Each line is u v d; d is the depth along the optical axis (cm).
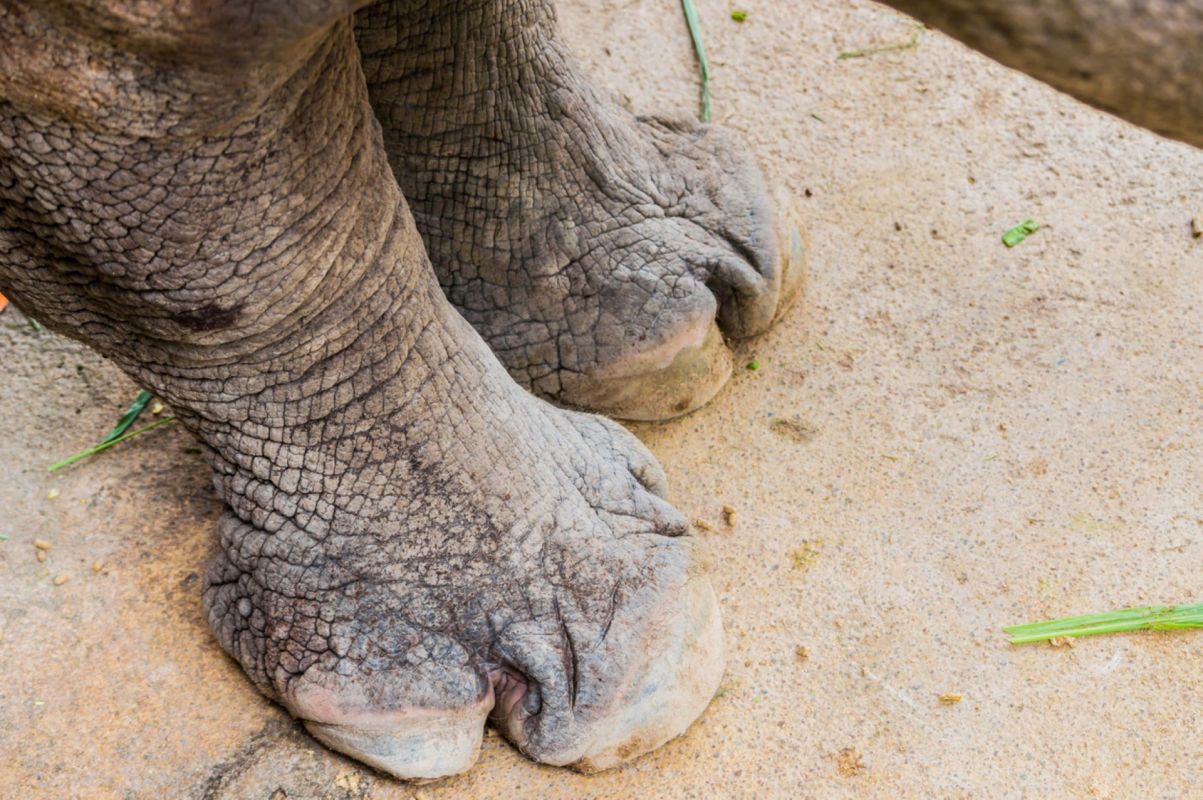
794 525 146
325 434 131
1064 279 159
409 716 132
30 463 144
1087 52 111
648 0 180
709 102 171
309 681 132
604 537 136
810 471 149
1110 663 140
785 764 136
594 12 178
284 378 129
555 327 148
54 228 123
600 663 133
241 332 126
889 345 156
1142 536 146
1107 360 155
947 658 140
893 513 147
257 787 133
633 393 149
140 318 126
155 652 137
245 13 115
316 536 133
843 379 154
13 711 134
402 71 143
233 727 135
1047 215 164
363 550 132
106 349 130
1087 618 142
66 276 126
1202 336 156
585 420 142
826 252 161
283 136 122
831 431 151
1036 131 170
